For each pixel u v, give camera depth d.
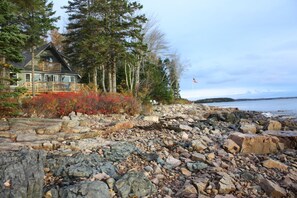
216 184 6.67
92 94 18.94
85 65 32.31
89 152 8.30
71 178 6.59
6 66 11.68
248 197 6.37
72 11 35.31
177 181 6.96
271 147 10.08
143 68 41.75
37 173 5.93
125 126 13.37
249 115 27.08
